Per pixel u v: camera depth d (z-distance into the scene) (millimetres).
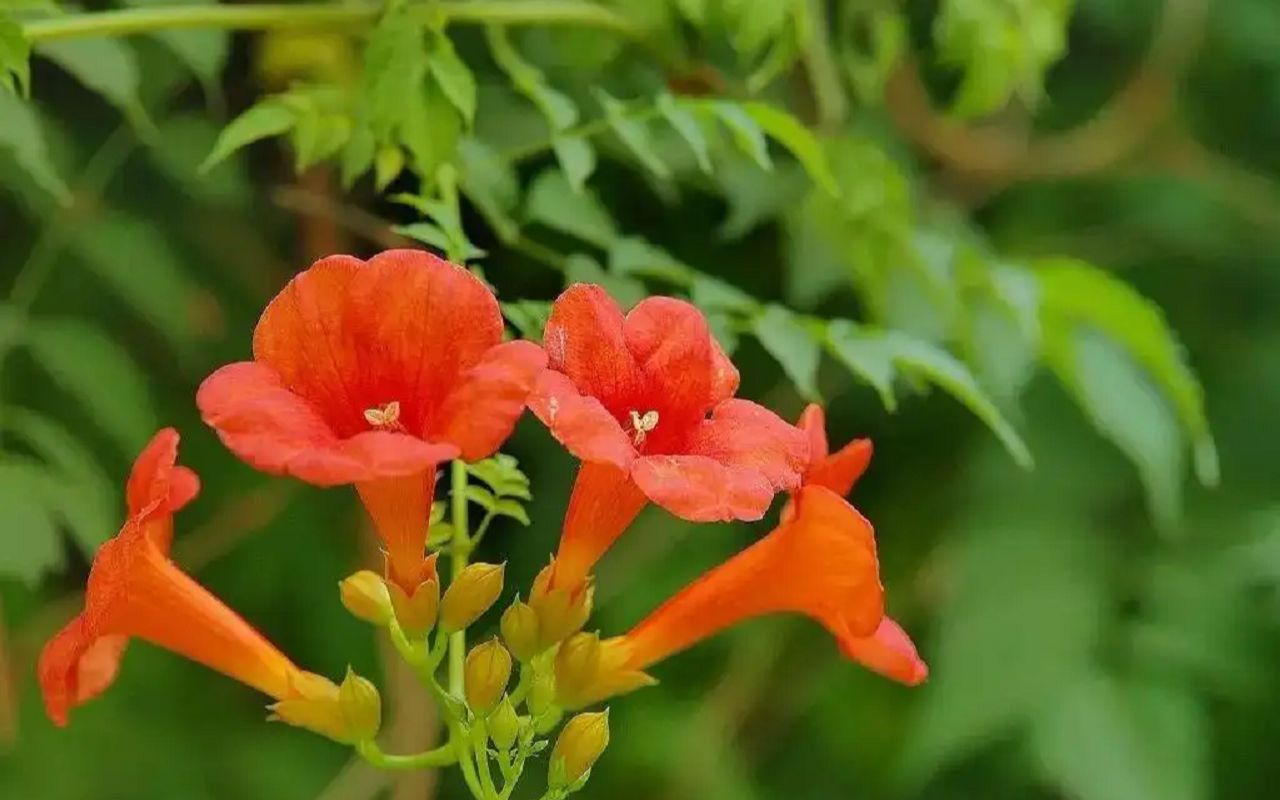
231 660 773
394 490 750
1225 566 958
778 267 947
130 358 946
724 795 984
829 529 756
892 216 880
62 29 825
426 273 730
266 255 956
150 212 949
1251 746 985
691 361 746
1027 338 877
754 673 996
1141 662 948
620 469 720
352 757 960
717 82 897
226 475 967
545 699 769
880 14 908
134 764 972
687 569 974
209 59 868
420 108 814
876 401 980
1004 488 973
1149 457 885
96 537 861
